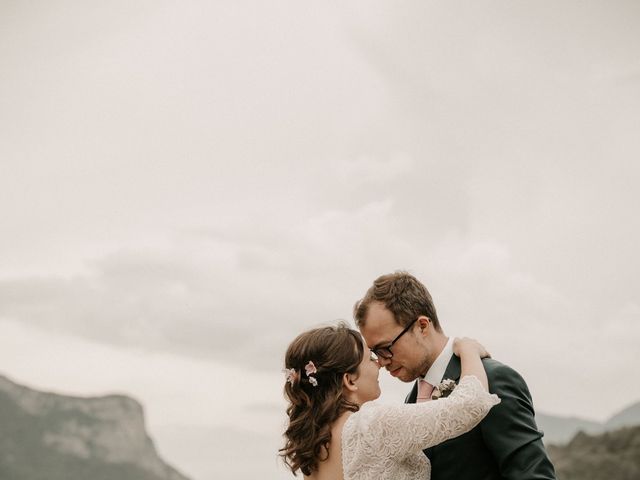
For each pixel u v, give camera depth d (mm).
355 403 2688
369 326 2842
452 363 2801
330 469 2561
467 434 2623
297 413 2678
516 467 2467
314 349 2680
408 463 2594
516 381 2621
